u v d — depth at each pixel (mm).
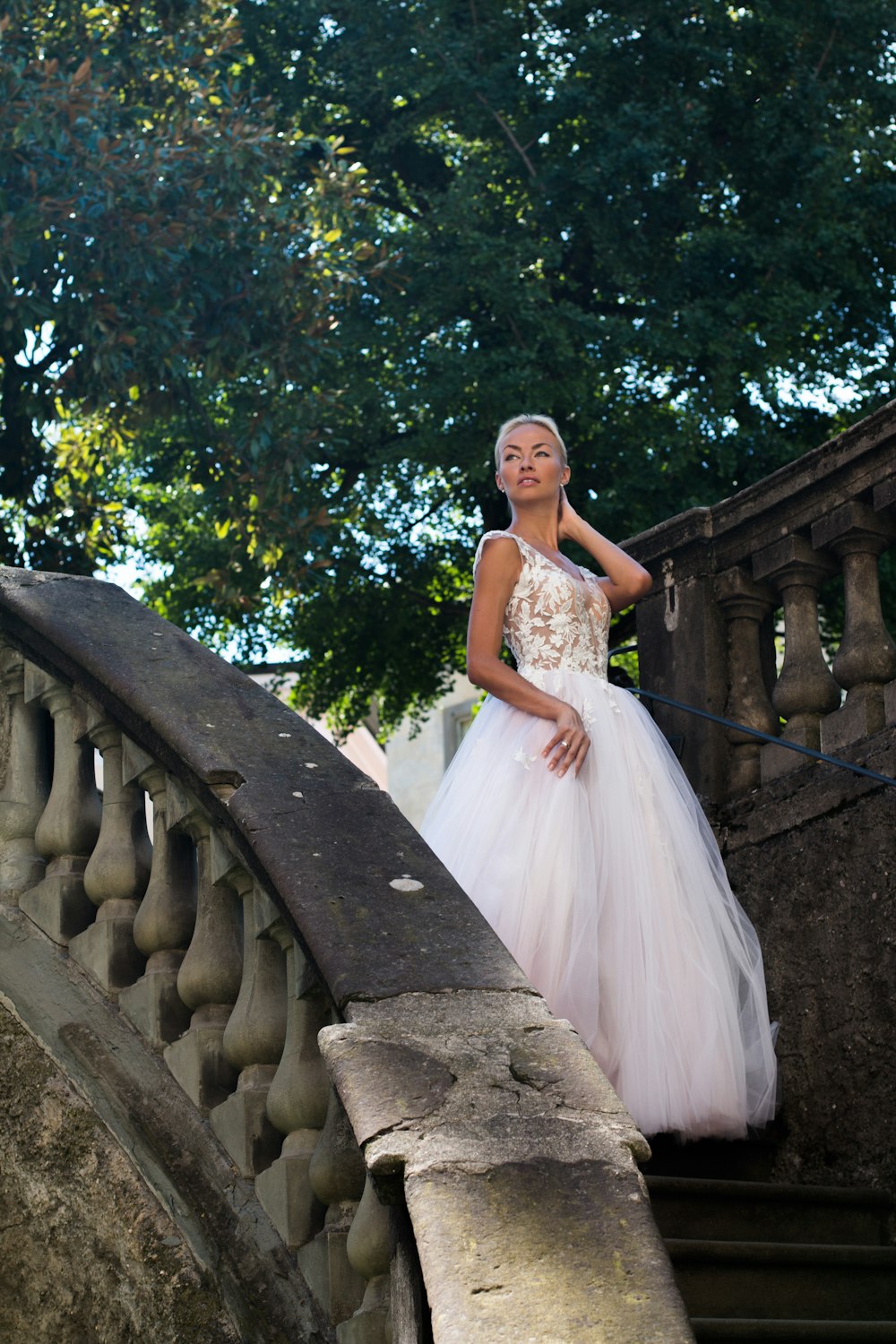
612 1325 1761
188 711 3174
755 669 4992
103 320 10070
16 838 3727
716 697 4961
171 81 11445
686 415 13102
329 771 3021
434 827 4008
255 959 2889
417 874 2691
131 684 3270
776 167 14008
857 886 4328
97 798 3664
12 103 9648
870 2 14055
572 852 3725
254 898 2891
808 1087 4324
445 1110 2088
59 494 12242
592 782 3881
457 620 15188
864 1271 3506
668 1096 3578
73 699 3682
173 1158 2861
